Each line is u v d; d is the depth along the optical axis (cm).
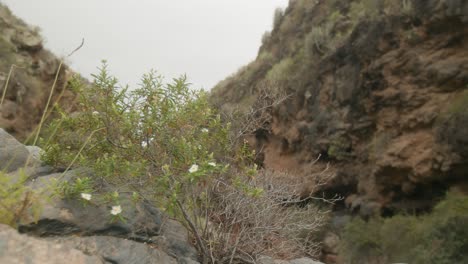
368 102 1342
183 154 256
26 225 219
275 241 333
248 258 285
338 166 1479
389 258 1093
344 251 1266
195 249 272
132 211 254
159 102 270
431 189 1141
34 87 1581
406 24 1224
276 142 1850
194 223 277
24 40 1733
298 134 1691
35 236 220
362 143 1385
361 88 1377
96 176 264
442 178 1077
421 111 1138
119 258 226
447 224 931
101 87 267
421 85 1161
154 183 258
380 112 1291
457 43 1103
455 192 1025
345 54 1518
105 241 232
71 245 221
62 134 285
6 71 1497
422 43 1177
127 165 250
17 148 287
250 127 340
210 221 292
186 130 277
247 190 273
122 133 262
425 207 1147
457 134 996
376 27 1324
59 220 227
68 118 277
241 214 293
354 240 1242
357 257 1209
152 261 235
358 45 1408
